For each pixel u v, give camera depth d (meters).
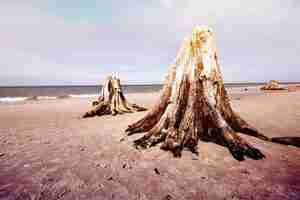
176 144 4.92
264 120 8.79
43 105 19.52
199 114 5.65
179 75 5.87
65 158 4.58
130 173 3.74
